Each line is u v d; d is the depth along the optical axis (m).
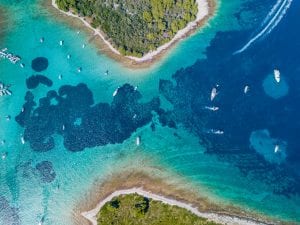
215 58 110.00
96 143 98.19
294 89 104.69
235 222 85.38
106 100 104.44
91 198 90.12
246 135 98.75
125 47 110.06
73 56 111.31
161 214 85.88
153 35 110.81
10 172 95.00
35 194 91.81
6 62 111.06
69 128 100.62
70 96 105.38
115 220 85.44
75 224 87.06
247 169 93.81
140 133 99.31
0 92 106.00
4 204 90.62
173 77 107.31
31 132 100.44
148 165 94.44
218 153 96.25
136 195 89.06
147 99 104.25
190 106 103.06
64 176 93.88
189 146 97.25
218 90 105.00
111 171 93.88
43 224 87.75
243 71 107.75
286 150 96.38
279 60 109.06
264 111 101.88
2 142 99.00
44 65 110.50
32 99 105.38
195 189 90.44
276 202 89.00
